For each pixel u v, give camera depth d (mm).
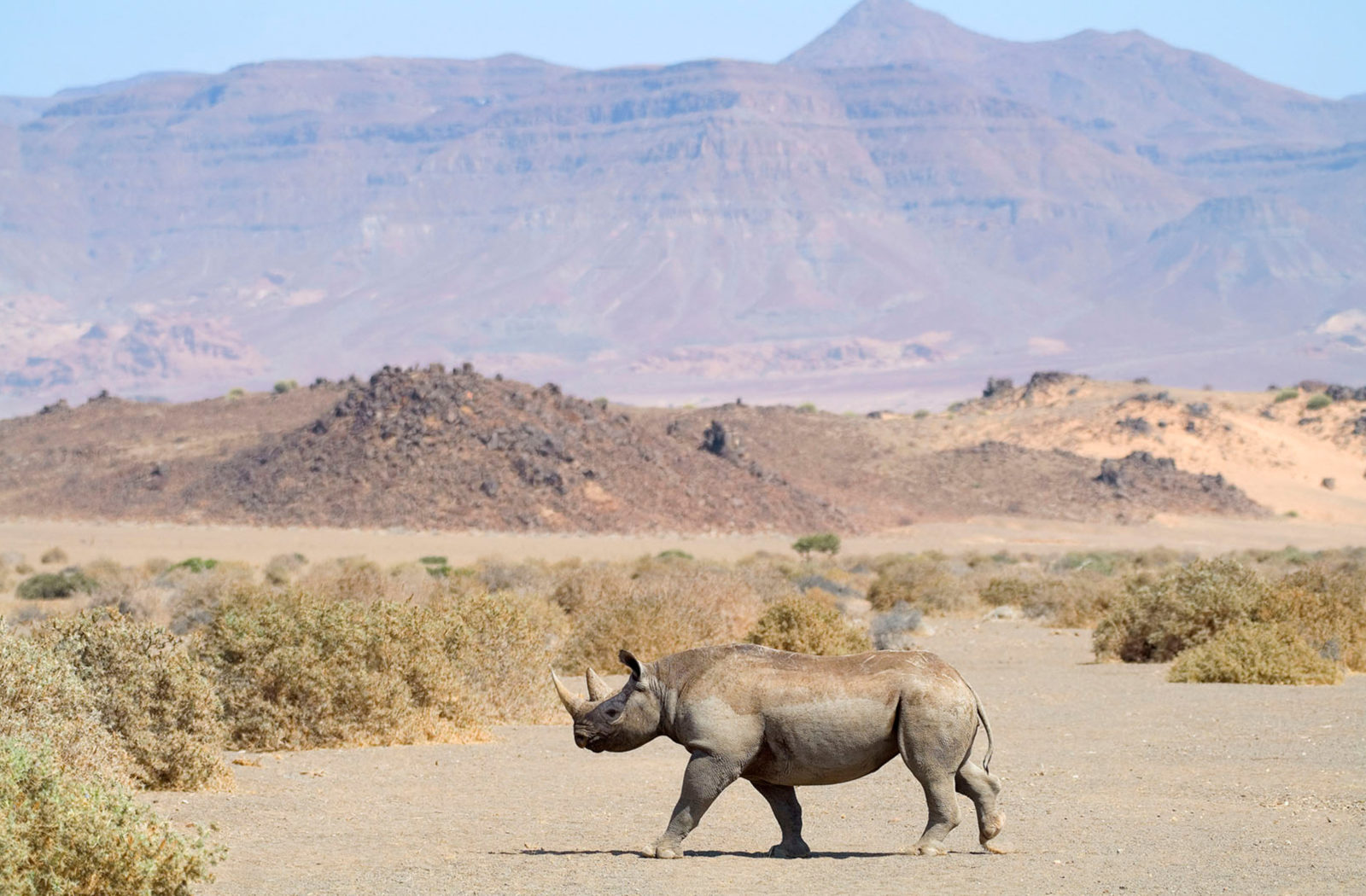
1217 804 50219
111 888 32031
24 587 190125
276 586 167750
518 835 46188
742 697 40906
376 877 39312
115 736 51906
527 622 79812
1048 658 112250
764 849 43750
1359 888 36062
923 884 37125
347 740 65750
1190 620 104188
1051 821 47375
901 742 40500
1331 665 90188
